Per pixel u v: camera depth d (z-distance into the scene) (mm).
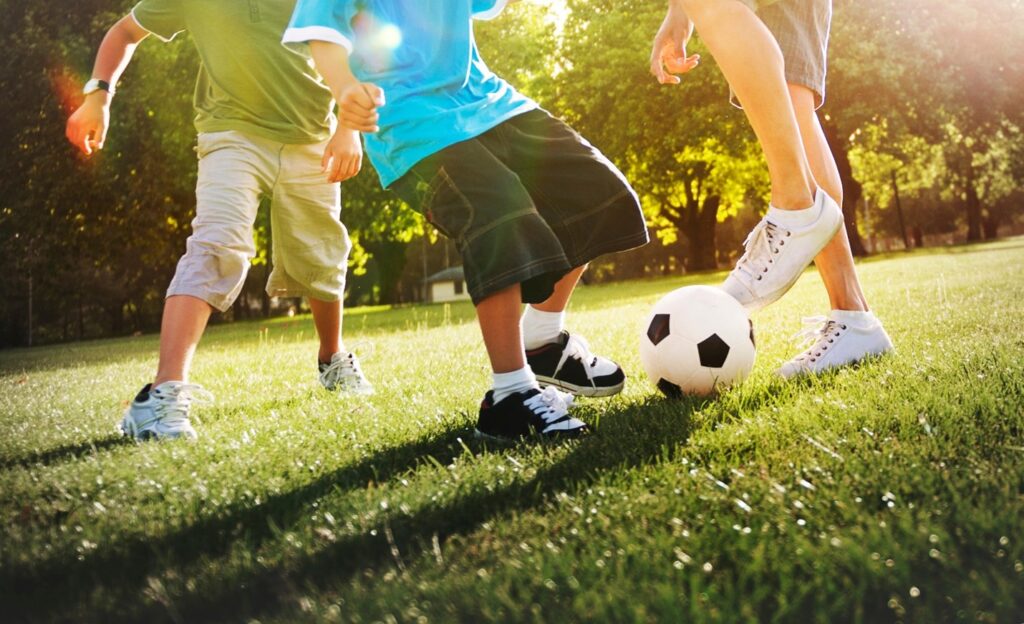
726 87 24922
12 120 18672
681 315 2869
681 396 2879
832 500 1437
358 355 6102
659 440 2064
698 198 34812
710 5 2900
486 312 2359
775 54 2879
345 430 2633
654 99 25953
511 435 2318
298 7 2336
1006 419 1929
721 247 58062
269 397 3934
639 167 30344
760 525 1345
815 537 1277
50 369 8312
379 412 2975
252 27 3346
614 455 1936
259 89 3398
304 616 1102
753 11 3037
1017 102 26391
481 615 1070
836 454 1724
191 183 19656
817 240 2998
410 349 6305
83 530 1600
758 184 33000
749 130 25109
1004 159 38906
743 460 1794
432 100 2455
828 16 3402
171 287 3178
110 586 1298
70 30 19031
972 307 5031
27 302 33875
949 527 1268
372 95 2150
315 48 2283
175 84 18875
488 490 1703
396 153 2457
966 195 48375
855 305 3188
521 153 2621
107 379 5992
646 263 58250
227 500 1793
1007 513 1284
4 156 18953
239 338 13031
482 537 1405
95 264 23141
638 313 8977
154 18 3443
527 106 2686
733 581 1150
